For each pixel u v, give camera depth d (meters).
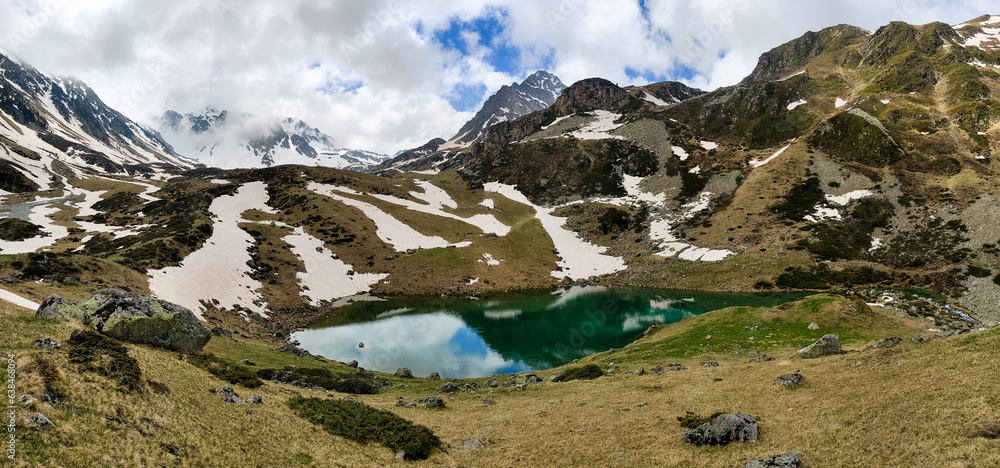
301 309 112.12
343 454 28.05
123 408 23.09
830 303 62.91
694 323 70.50
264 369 50.00
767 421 29.14
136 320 37.00
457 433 34.62
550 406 41.09
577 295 132.00
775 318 63.50
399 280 141.38
